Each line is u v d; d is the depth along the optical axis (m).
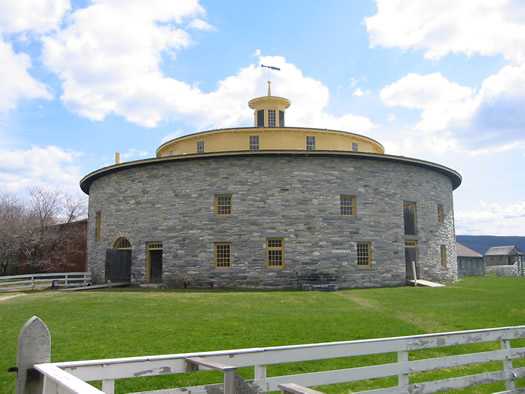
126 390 9.14
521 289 26.88
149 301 19.77
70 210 50.22
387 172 28.77
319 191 27.09
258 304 18.98
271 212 26.75
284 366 10.99
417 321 15.94
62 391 4.18
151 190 28.86
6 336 13.01
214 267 26.77
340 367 11.10
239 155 27.12
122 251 29.34
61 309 17.69
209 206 27.28
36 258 43.91
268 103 35.19
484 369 11.52
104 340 12.57
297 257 26.42
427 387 7.30
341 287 26.42
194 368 5.57
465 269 58.78
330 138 32.44
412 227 30.03
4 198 50.28
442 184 32.94
